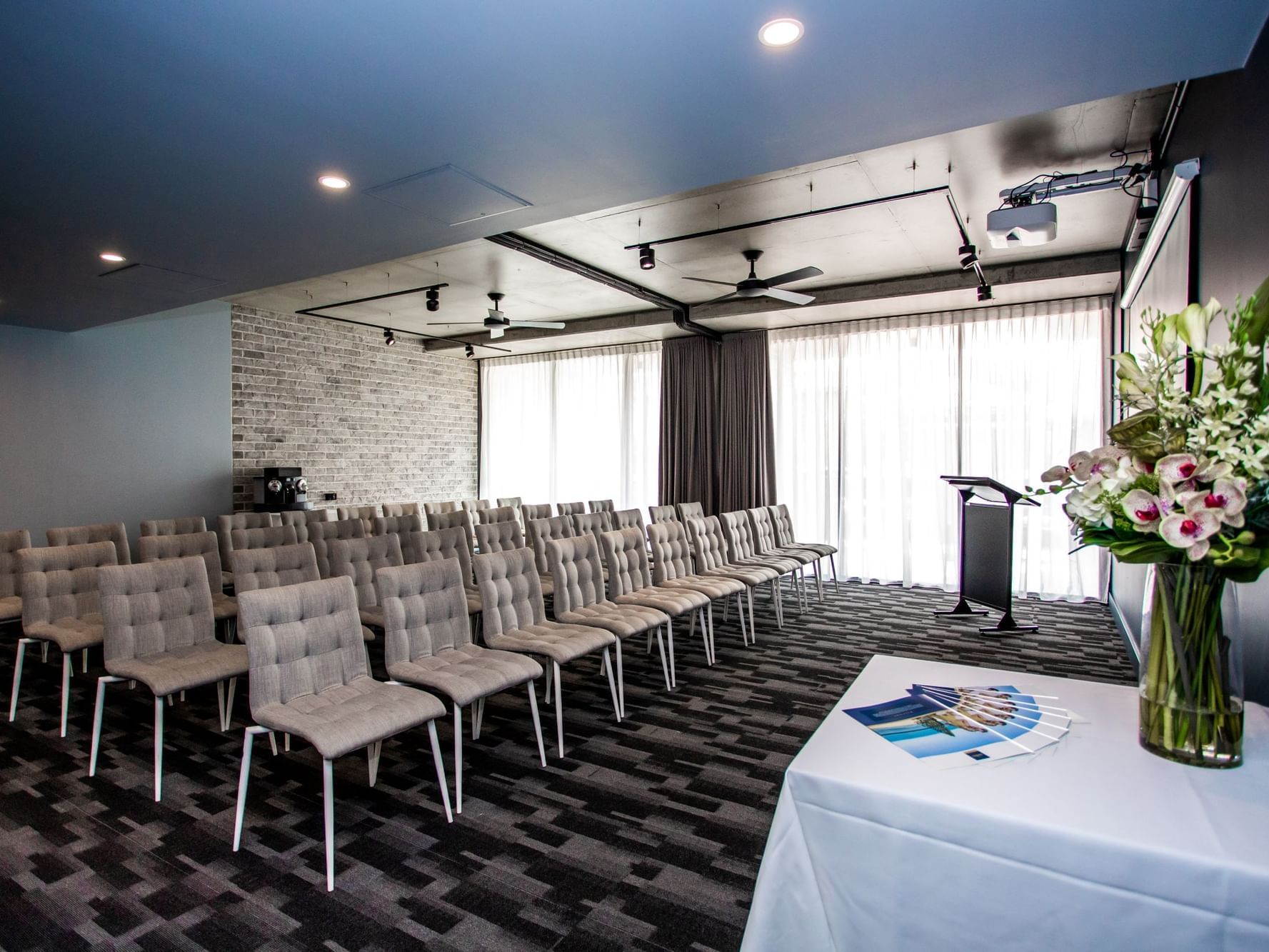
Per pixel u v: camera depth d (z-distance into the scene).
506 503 7.96
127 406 6.72
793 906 1.33
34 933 2.03
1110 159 4.03
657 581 5.00
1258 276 2.17
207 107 2.47
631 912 2.14
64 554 3.81
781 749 3.35
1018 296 6.64
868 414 7.71
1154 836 1.09
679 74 2.29
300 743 3.42
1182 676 1.36
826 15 1.96
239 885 2.26
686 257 5.95
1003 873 1.17
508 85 2.34
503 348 9.49
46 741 3.41
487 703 3.97
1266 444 1.22
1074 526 1.50
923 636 5.52
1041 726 1.55
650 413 9.17
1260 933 1.00
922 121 2.64
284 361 7.92
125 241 3.91
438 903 2.18
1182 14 1.97
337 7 1.91
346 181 3.14
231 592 5.55
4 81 2.28
